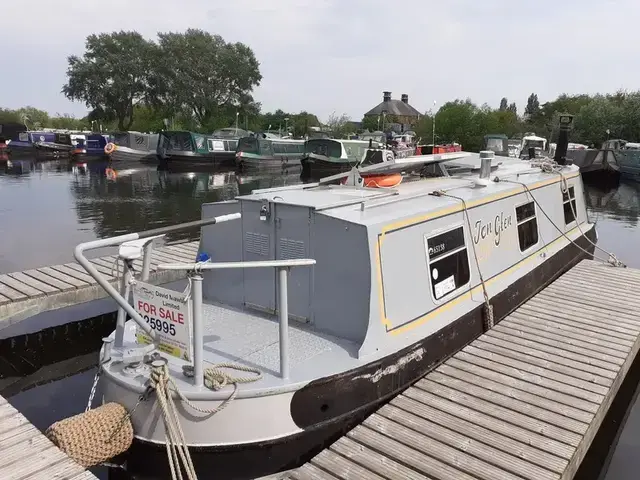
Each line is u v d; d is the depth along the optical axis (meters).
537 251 8.54
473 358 5.82
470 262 6.48
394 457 4.17
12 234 16.34
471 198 6.62
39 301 7.96
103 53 61.91
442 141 49.03
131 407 4.37
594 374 5.49
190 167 37.50
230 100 71.19
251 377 4.38
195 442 4.26
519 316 7.12
